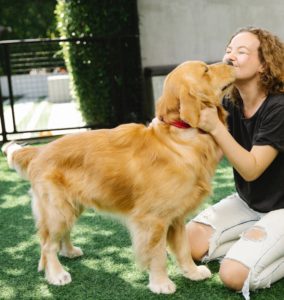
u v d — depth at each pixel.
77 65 7.49
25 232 3.79
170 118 2.65
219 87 2.66
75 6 7.30
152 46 7.43
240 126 2.94
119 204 2.79
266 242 2.65
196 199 2.72
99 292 2.80
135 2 7.15
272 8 7.30
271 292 2.68
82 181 2.81
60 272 2.95
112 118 7.59
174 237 2.90
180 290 2.77
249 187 2.89
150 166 2.65
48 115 9.36
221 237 3.03
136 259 2.78
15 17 21.86
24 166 3.03
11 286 2.93
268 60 2.67
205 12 7.35
